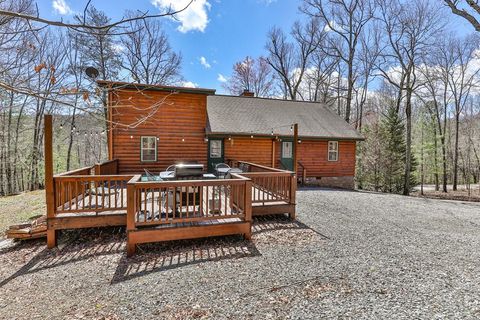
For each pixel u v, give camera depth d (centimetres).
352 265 373
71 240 488
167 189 450
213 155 1128
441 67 1756
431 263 381
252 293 299
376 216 675
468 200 1341
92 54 1608
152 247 454
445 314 253
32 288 331
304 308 266
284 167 1235
